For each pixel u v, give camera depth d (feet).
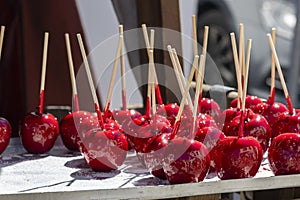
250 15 10.79
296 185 3.08
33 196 2.80
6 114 7.19
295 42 7.59
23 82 7.08
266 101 4.49
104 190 2.83
